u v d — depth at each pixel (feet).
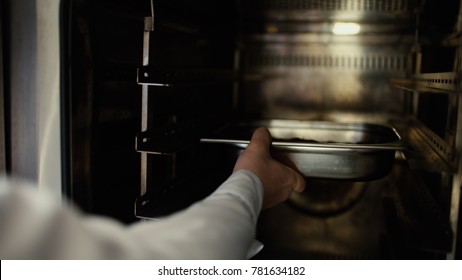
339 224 5.13
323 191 5.13
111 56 3.29
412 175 3.95
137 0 3.41
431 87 3.08
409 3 4.37
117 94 3.43
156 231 1.25
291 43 5.38
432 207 3.11
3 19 2.84
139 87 3.82
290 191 2.36
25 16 2.82
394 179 4.54
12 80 2.89
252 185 1.85
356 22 4.95
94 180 3.17
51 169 2.89
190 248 1.24
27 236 0.85
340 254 5.07
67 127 2.85
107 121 3.32
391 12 4.59
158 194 3.29
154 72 2.94
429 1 4.13
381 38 5.16
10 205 0.85
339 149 3.26
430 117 4.11
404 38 5.06
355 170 3.29
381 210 5.06
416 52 4.79
